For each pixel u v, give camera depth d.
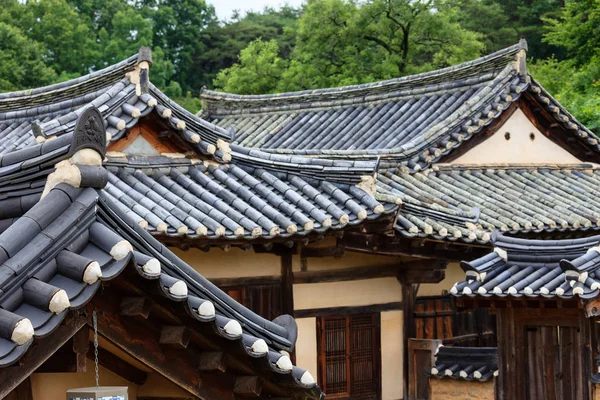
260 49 35.62
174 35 50.03
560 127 18.86
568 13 33.69
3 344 3.65
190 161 11.95
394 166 16.09
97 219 4.28
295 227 11.02
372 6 32.62
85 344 4.52
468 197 15.91
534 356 11.29
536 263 11.27
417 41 33.97
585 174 19.30
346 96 20.50
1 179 4.61
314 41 33.62
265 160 12.23
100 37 42.84
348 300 13.30
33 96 15.13
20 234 4.02
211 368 4.94
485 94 17.53
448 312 14.97
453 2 34.31
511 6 46.03
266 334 5.11
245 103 22.52
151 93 11.71
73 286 3.94
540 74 34.88
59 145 4.43
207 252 11.70
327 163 11.91
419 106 19.12
